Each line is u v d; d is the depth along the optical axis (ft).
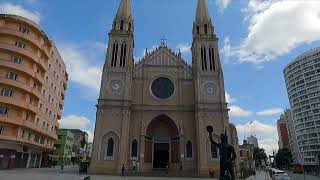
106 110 194.90
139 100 207.92
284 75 562.66
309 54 495.41
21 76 209.87
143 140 196.24
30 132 222.07
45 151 277.64
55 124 290.76
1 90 198.29
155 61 221.05
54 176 141.08
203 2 243.60
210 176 177.37
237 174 189.16
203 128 195.11
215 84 209.05
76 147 492.54
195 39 225.76
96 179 134.82
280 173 161.48
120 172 178.40
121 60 211.82
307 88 492.54
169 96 211.20
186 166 193.77
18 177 121.90
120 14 228.22
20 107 201.57
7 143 198.08
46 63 247.09
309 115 485.15
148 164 196.85
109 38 217.77
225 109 200.95
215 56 219.00
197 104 200.95
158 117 206.49
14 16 213.25
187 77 218.59
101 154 184.85
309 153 479.82
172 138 205.67
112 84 202.90
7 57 204.85
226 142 86.99
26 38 212.64
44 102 246.68
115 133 189.78
